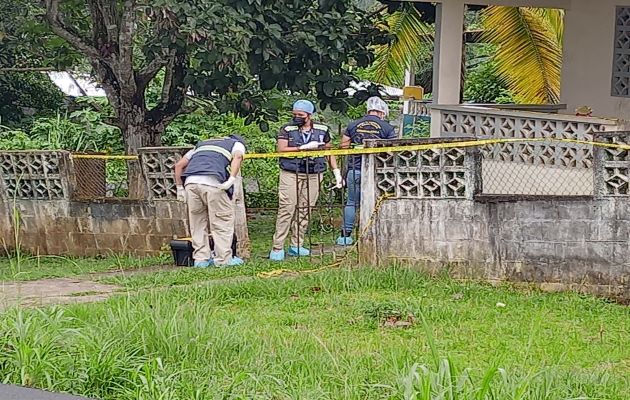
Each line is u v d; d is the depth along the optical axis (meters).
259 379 6.07
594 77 16.19
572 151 12.55
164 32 14.32
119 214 13.49
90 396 5.86
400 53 21.30
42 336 6.39
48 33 17.02
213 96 16.61
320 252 12.67
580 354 7.59
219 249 11.99
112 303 8.42
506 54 21.48
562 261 10.11
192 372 6.19
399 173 10.91
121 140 20.14
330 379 6.34
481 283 10.45
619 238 9.84
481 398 5.31
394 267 10.72
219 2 13.97
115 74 16.08
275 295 9.82
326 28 14.95
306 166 12.24
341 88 15.80
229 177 11.99
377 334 8.19
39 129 20.78
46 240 13.93
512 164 13.02
